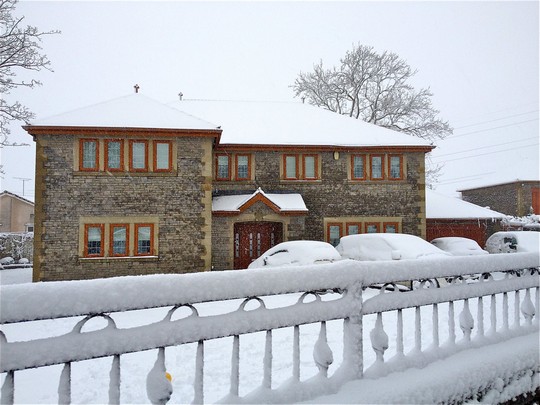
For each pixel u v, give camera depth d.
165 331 1.80
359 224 17.42
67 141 13.78
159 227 14.09
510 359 2.86
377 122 30.50
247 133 17.86
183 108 20.44
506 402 2.78
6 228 33.03
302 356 5.43
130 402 4.11
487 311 7.59
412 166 17.78
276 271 2.14
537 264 3.56
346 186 17.52
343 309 2.34
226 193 17.08
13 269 22.19
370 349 5.61
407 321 7.49
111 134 13.98
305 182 17.36
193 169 14.42
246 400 1.96
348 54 30.28
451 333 2.90
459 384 2.49
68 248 13.50
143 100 15.89
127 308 1.73
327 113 21.06
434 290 2.83
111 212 13.88
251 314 2.04
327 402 2.06
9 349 1.49
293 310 2.17
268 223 16.62
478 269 3.10
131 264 13.80
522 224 21.62
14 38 15.95
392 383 2.30
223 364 5.18
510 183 29.44
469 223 21.31
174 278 1.85
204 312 8.48
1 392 1.49
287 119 19.83
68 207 13.62
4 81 15.70
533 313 3.50
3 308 1.48
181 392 4.32
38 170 13.54
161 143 14.35
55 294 1.58
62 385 1.61
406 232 17.52
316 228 17.22
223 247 15.44
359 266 2.46
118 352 1.69
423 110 29.73
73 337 1.62
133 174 14.08
